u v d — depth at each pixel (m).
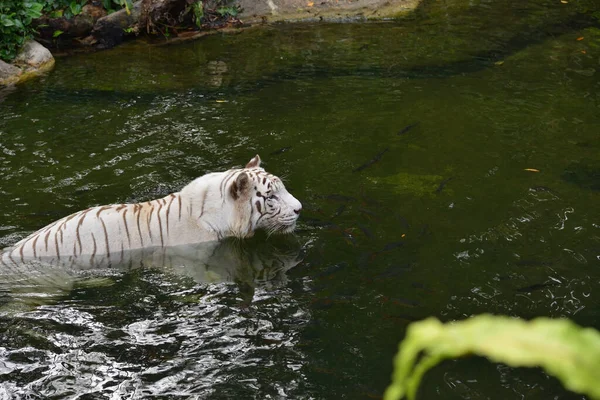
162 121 8.23
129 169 6.94
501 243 5.57
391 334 4.38
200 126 8.09
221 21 12.27
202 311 4.68
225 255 5.57
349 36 11.57
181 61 10.54
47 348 4.19
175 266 5.36
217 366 4.06
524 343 0.46
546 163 7.10
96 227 5.39
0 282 4.93
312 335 4.39
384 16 12.55
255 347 4.25
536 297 4.79
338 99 8.93
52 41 11.13
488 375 3.99
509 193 6.45
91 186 6.56
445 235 5.71
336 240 5.69
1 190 6.46
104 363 4.06
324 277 5.13
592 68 9.91
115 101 8.90
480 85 9.35
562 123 8.11
